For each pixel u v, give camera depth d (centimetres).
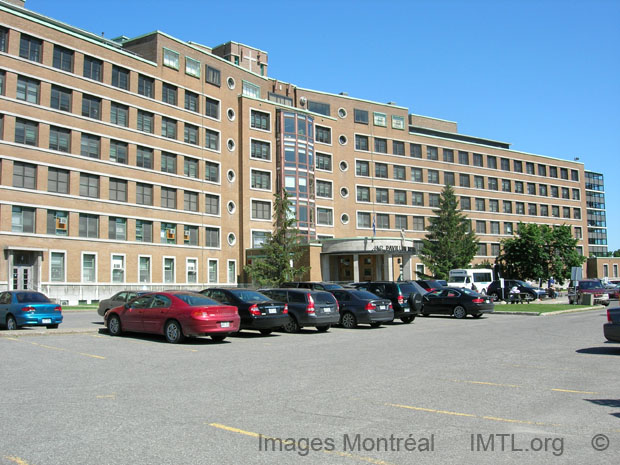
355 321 2141
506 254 6256
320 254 4878
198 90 4950
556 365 1155
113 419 700
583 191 9006
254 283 4444
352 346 1525
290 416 720
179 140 4725
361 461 550
